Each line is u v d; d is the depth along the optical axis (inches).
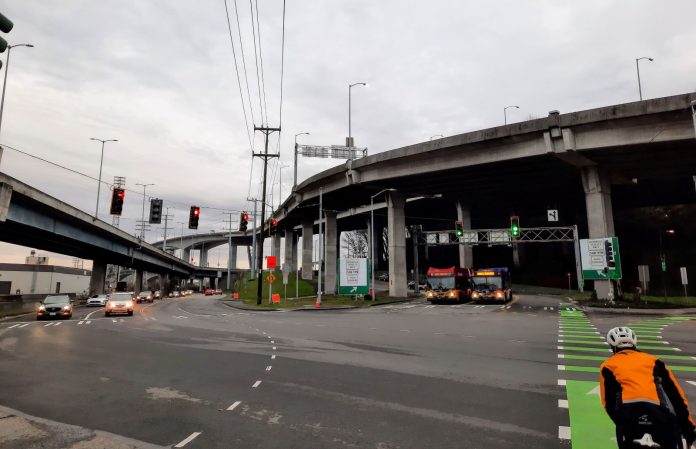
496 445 211.6
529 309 1269.7
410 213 3294.8
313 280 2974.9
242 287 3159.5
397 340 609.6
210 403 287.9
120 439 221.6
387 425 242.1
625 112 1185.4
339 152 2625.5
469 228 2581.2
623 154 1337.4
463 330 738.2
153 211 1227.2
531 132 1333.7
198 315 1224.2
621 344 155.7
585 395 304.3
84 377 368.2
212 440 220.1
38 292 3602.4
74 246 1945.1
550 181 1817.2
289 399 297.0
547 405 280.5
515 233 1889.8
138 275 3644.2
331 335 678.5
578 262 2065.7
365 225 4119.1
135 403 288.4
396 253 1978.3
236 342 596.4
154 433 230.5
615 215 2780.5
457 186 1948.8
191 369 401.7
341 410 271.0
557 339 607.5
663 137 1170.0
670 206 2598.4
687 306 1221.7
